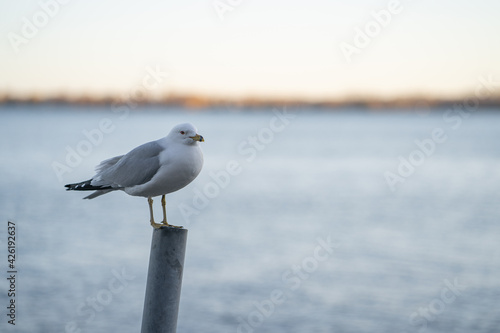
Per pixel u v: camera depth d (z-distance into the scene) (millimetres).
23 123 184375
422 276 21406
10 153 72562
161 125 184125
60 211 34000
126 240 26125
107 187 8445
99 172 8750
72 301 17875
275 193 44844
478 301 18828
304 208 37469
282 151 93062
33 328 15750
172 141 8109
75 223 30125
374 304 18422
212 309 17875
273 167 66625
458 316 17484
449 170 62844
